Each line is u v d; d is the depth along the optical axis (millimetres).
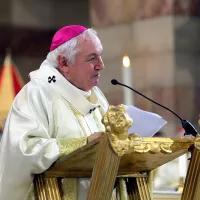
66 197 10734
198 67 27812
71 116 11281
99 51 11375
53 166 10430
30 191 10539
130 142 9078
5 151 10500
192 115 27453
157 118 10867
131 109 10867
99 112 11961
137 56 28219
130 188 11297
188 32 27891
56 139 10461
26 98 11000
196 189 9867
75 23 30906
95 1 29312
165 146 9438
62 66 11500
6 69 19578
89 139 9641
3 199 10484
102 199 9383
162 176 16438
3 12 30359
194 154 9734
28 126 10570
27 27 30672
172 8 27766
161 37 27828
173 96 27344
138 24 28328
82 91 11484
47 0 30859
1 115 18641
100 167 9188
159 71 27734
